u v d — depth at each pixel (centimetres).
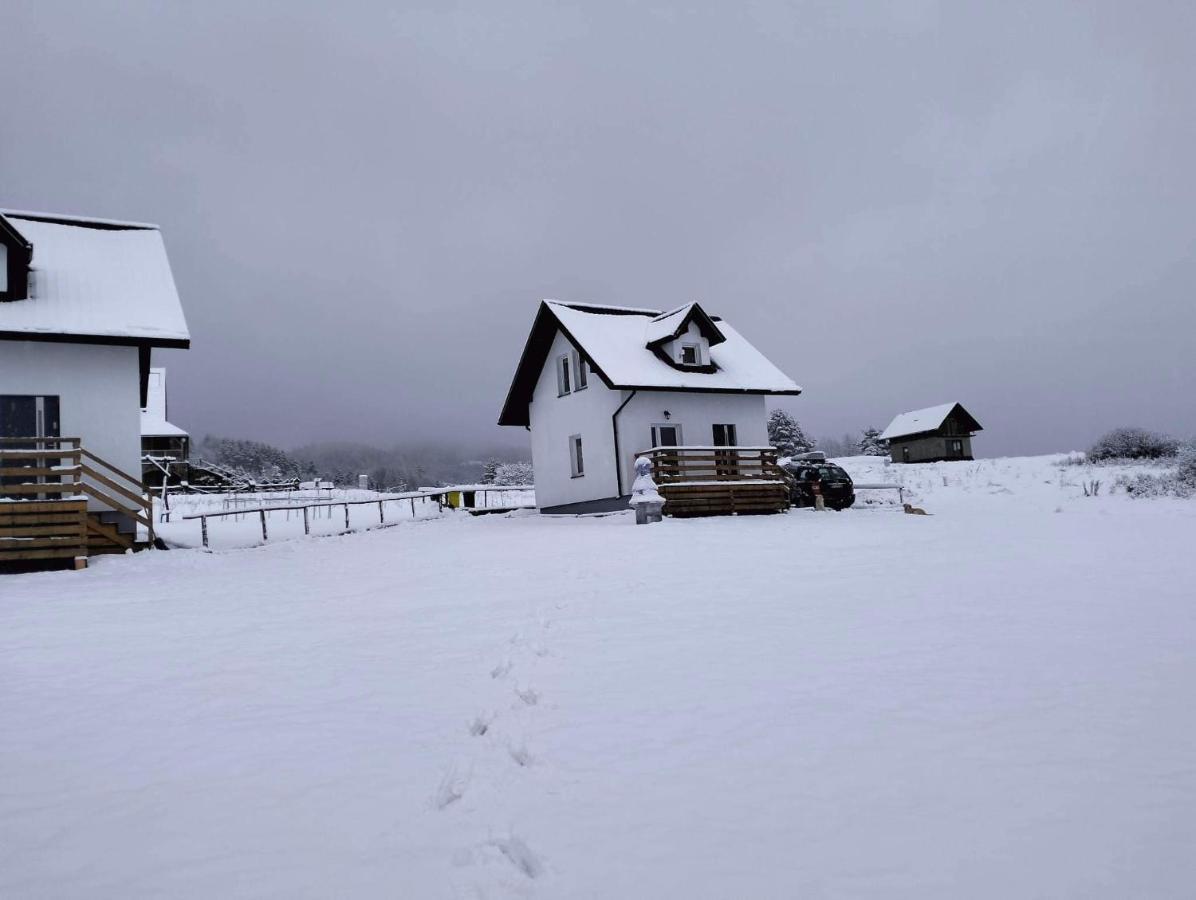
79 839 327
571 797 348
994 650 595
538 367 2806
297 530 2089
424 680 555
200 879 288
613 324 2678
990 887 265
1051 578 931
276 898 271
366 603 915
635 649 619
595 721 451
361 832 322
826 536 1527
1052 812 322
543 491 2758
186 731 465
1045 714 447
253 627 784
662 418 2470
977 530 1562
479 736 438
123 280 1833
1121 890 262
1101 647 598
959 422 6788
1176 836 300
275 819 338
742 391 2531
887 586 895
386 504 2909
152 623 816
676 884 270
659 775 370
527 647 629
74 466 1512
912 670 545
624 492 2370
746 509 2267
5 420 1584
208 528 2123
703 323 2572
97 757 427
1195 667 538
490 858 293
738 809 331
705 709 468
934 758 384
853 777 362
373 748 423
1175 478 2539
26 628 795
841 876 274
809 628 682
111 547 1557
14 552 1365
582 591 914
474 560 1307
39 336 1562
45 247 1873
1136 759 379
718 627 693
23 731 473
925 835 304
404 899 267
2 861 309
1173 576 926
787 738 416
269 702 518
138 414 1678
